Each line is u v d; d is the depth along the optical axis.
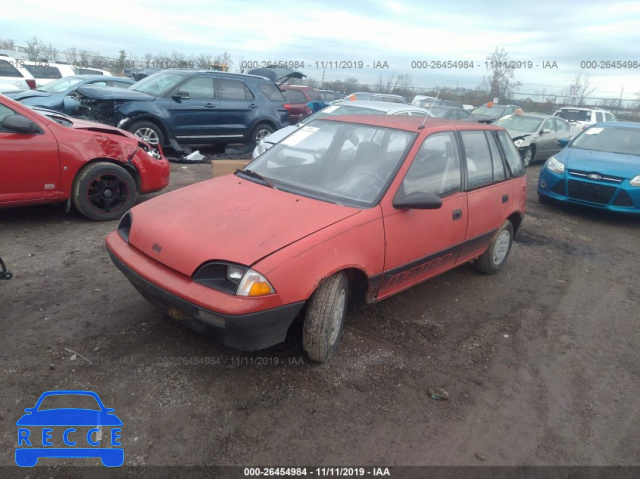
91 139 5.68
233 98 10.70
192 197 3.57
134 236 3.28
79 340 3.41
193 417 2.79
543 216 8.55
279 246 2.92
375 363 3.48
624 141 9.20
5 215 5.91
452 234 4.21
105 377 3.05
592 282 5.64
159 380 3.06
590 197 8.37
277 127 11.54
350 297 3.62
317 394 3.09
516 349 3.94
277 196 3.55
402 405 3.09
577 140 9.68
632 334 4.42
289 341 3.56
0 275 3.71
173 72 10.45
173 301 2.91
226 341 2.91
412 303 4.53
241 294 2.75
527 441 2.92
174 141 9.87
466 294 4.89
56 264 4.62
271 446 2.65
